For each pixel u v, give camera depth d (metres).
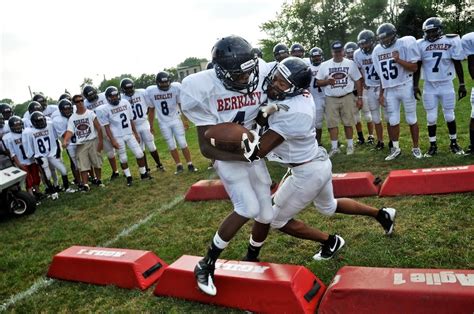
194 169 7.62
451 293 2.34
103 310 3.23
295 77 2.82
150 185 7.05
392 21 35.88
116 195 6.76
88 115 7.25
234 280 2.97
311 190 3.19
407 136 7.54
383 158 6.38
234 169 2.97
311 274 2.98
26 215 6.39
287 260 3.63
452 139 5.87
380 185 4.99
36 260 4.50
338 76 6.61
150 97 7.51
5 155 6.81
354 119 6.90
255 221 3.35
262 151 2.90
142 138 7.86
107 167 10.01
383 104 6.23
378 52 5.90
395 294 2.47
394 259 3.33
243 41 2.77
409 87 5.82
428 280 2.53
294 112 2.87
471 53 5.42
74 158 7.75
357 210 3.55
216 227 4.64
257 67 2.89
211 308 3.02
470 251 3.29
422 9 33.47
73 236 5.13
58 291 3.65
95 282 3.64
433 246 3.45
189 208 5.44
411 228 3.84
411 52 5.69
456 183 4.45
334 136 7.02
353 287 2.61
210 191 5.63
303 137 2.99
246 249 3.93
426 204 4.31
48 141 7.26
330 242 3.46
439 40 5.59
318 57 6.99
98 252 3.84
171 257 4.04
